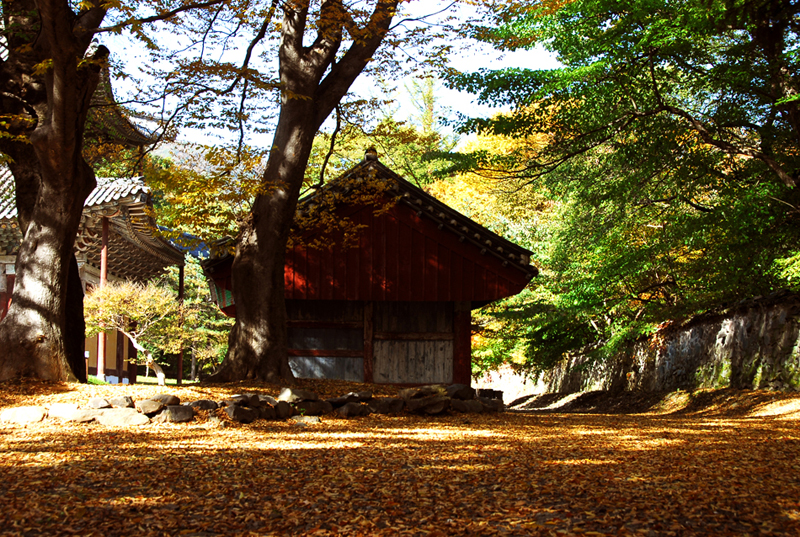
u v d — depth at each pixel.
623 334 19.58
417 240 15.48
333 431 9.02
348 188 15.12
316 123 12.42
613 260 18.03
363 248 15.41
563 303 20.11
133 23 9.20
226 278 14.94
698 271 17.08
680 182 15.94
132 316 17.78
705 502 4.56
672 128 15.21
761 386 14.56
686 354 18.70
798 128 13.71
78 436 7.45
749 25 13.24
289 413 10.00
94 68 9.71
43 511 4.34
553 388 31.36
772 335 14.43
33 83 10.65
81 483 5.20
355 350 15.62
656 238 17.16
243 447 7.29
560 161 16.86
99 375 19.88
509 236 24.72
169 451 6.80
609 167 17.23
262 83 10.51
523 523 4.16
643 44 13.40
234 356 11.99
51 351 9.89
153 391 9.77
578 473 5.78
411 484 5.39
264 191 11.16
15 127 10.48
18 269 10.09
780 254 14.62
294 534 4.04
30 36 10.57
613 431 9.45
